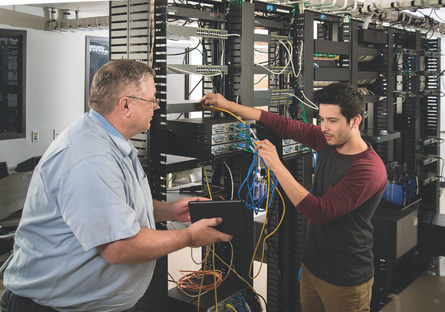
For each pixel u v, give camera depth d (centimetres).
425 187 414
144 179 143
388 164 317
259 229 318
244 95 203
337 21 278
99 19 402
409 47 372
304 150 243
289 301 257
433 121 412
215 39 208
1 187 302
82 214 111
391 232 290
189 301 199
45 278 124
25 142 440
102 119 126
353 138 172
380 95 329
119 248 115
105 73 124
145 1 165
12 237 334
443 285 334
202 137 179
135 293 134
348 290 175
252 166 188
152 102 130
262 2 217
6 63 421
